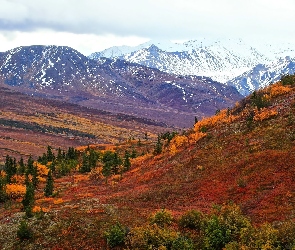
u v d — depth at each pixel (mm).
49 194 78188
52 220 47500
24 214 54281
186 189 58344
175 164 75750
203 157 72062
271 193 46188
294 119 69438
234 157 64625
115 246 38625
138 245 36812
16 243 43344
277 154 57156
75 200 65750
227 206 42031
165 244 36312
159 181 68812
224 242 34469
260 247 31281
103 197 64625
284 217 38781
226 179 56688
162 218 41750
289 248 30344
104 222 44562
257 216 41000
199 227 39406
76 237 41844
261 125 74500
